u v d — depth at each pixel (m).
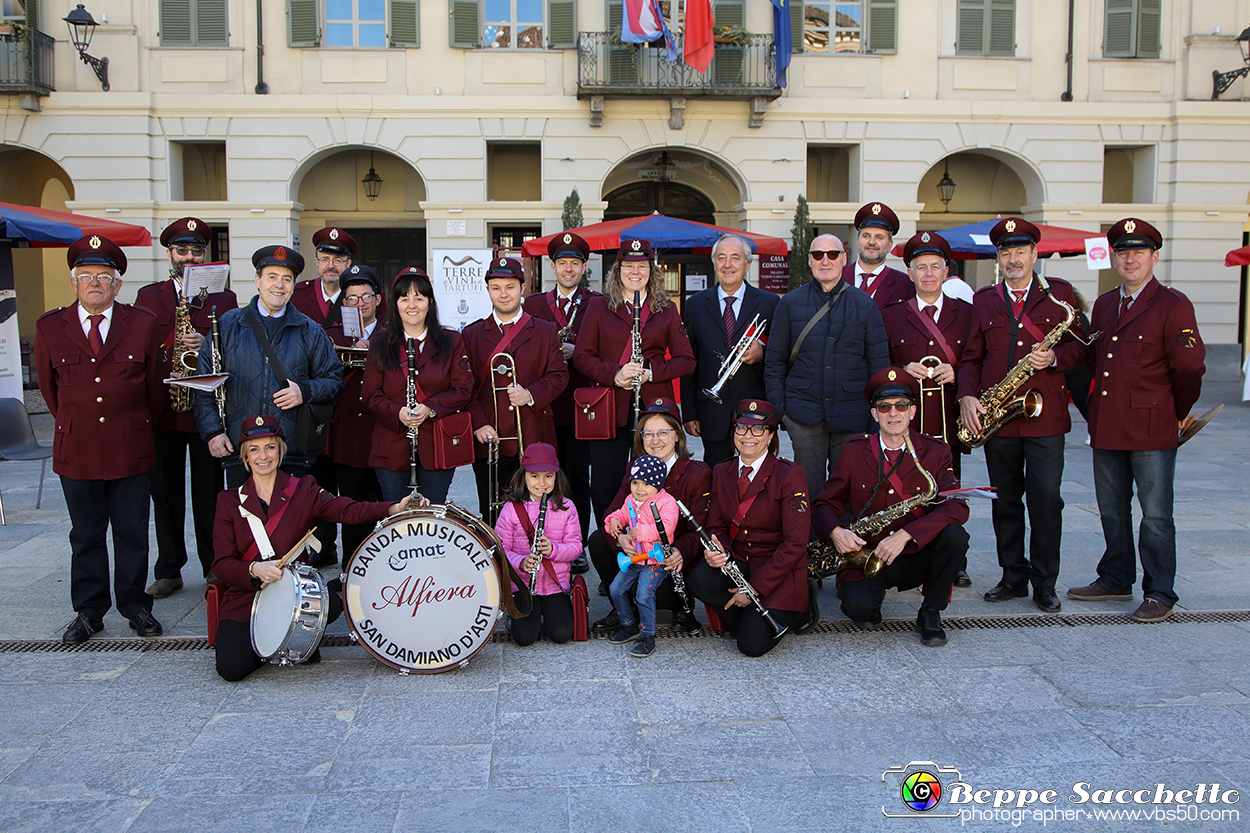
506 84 16.05
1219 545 6.26
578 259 5.97
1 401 7.48
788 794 3.09
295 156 15.71
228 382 4.64
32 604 5.10
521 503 4.52
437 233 16.02
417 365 4.70
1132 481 5.06
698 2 15.18
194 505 5.46
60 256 18.61
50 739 3.48
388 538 4.11
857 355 5.08
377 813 2.96
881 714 3.70
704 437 5.55
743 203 16.34
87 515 4.52
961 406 5.04
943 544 4.38
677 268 18.23
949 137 16.42
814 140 16.30
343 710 3.74
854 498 4.68
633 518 4.42
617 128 16.06
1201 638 4.55
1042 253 10.44
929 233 5.32
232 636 4.03
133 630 4.66
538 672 4.16
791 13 16.22
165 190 15.55
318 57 15.77
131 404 4.52
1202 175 16.59
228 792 3.09
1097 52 16.58
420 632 4.10
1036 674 4.10
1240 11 16.62
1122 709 3.73
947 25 16.38
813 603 4.60
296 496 4.21
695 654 4.39
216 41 15.58
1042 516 4.97
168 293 5.46
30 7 15.14
